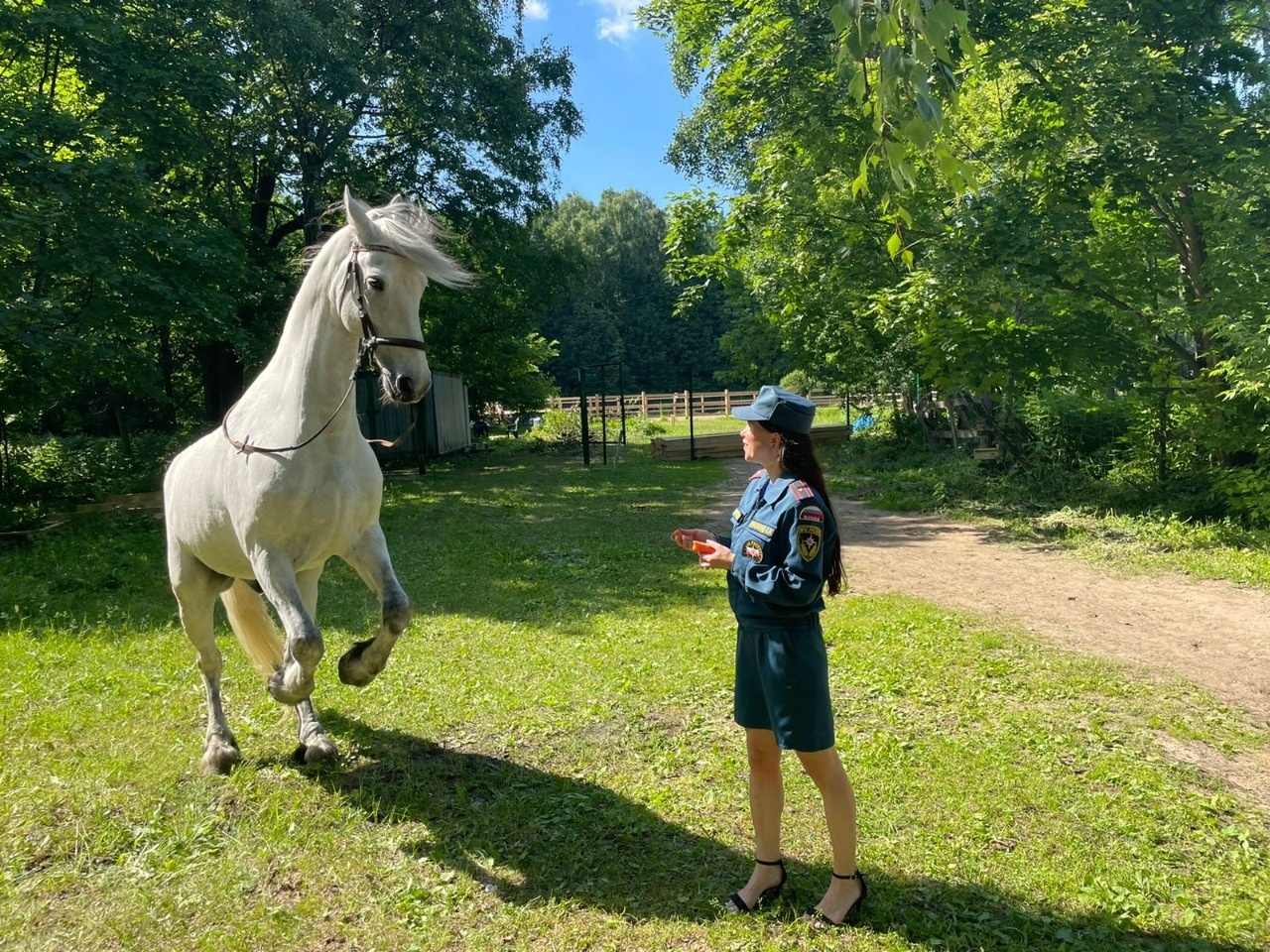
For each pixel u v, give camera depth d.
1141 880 2.96
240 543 3.52
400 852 3.22
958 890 2.91
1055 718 4.49
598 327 60.59
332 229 17.08
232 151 15.53
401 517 12.11
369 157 18.62
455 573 8.27
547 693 4.84
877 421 22.30
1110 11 10.38
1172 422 10.98
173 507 4.03
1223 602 7.02
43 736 4.23
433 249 3.28
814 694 2.62
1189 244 10.88
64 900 2.91
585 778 3.82
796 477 2.73
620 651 5.65
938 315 11.09
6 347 10.32
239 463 3.49
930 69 2.13
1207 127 9.75
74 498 12.28
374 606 6.88
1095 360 10.53
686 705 4.68
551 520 11.80
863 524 11.30
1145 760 3.97
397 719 4.48
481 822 3.41
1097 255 11.02
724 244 12.93
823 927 2.72
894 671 5.16
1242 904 2.81
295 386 3.42
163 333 16.70
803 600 2.54
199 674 5.17
